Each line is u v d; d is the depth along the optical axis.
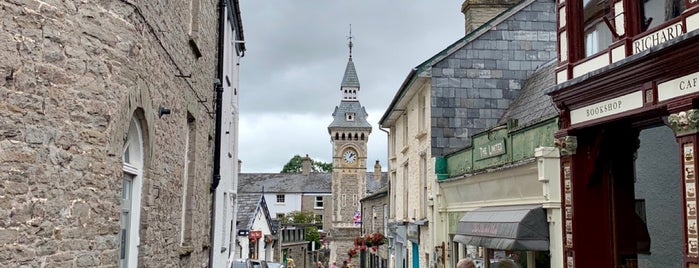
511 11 19.64
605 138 10.09
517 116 16.22
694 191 7.57
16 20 5.37
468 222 13.98
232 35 18.30
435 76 19.02
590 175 10.27
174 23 9.05
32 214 5.43
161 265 8.77
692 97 7.48
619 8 9.17
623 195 10.37
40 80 5.57
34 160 5.47
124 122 6.62
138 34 6.93
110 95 6.34
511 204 13.01
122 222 7.41
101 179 6.24
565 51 10.76
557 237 10.95
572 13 10.59
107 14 6.33
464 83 19.05
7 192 5.22
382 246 32.03
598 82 9.43
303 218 80.00
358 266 54.81
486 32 19.45
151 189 7.84
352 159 80.25
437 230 17.72
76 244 5.93
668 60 7.83
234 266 23.94
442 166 18.06
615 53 9.13
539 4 19.77
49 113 5.64
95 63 6.16
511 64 19.42
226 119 17.11
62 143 5.77
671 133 10.53
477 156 15.09
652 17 8.64
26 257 5.35
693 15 7.56
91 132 6.10
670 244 10.36
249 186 89.94
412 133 21.72
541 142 11.64
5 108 5.25
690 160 7.67
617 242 10.23
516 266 11.88
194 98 11.16
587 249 10.17
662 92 8.17
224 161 16.89
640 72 8.45
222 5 14.81
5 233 5.18
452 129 18.83
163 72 8.40
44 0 5.63
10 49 5.30
